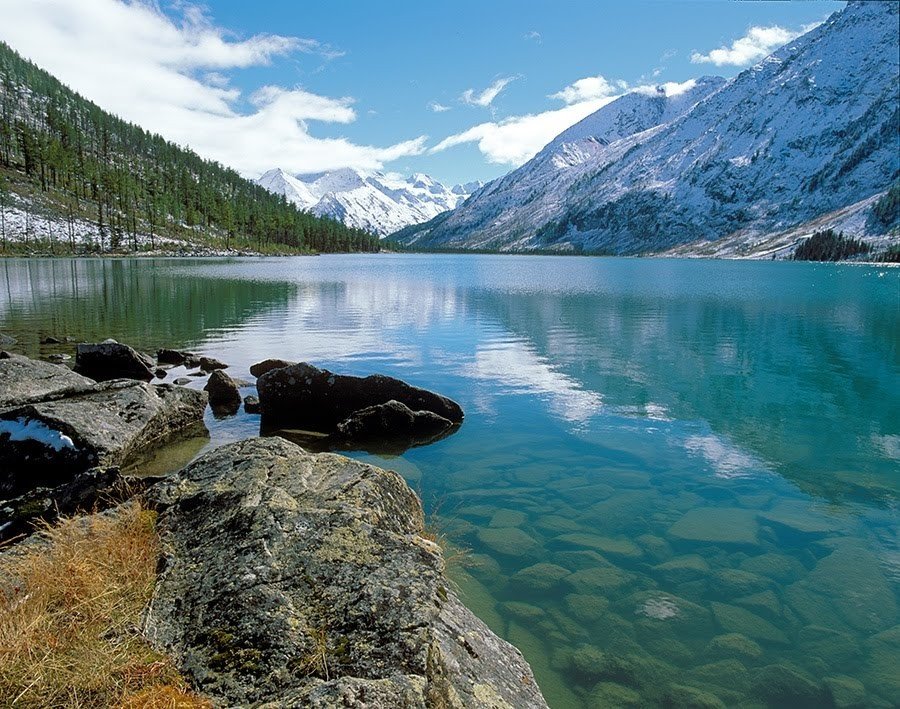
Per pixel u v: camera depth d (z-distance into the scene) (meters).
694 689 6.99
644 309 51.12
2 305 47.69
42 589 5.06
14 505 9.06
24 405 14.53
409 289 71.19
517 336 35.28
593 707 6.68
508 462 15.00
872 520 11.75
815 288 78.62
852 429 18.08
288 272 105.81
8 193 153.62
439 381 23.78
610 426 18.19
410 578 5.23
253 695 4.04
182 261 138.88
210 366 25.73
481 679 5.39
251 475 7.39
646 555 10.20
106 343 23.75
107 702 3.95
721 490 13.29
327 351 29.83
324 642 4.46
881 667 7.41
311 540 5.64
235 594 4.93
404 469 14.34
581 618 8.34
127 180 183.00
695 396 21.91
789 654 7.65
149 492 7.32
